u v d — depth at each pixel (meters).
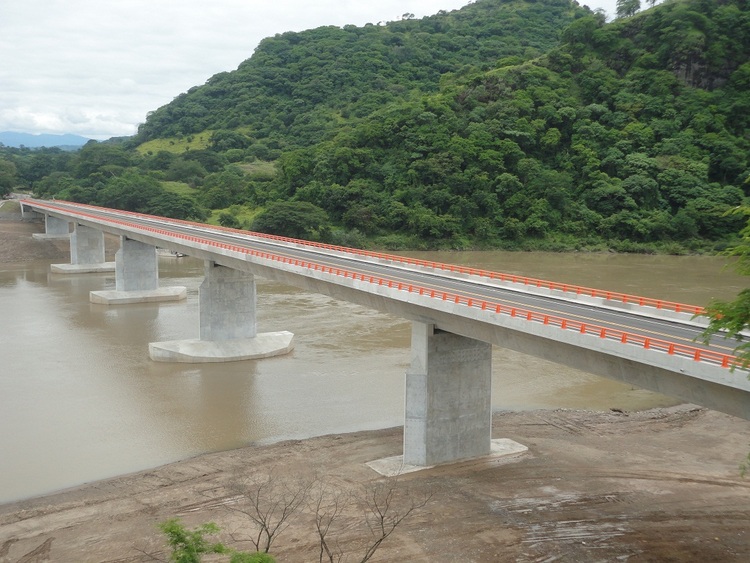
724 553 26.80
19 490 34.41
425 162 143.00
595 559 26.53
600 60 166.38
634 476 34.59
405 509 30.86
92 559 27.22
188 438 41.75
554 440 40.06
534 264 116.31
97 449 40.03
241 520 30.17
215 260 60.12
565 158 148.88
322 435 41.78
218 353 59.09
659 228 133.75
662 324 31.09
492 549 27.41
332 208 142.75
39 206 139.75
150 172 191.12
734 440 40.19
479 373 36.69
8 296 92.19
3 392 50.75
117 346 64.56
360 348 63.16
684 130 148.00
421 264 50.16
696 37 154.25
